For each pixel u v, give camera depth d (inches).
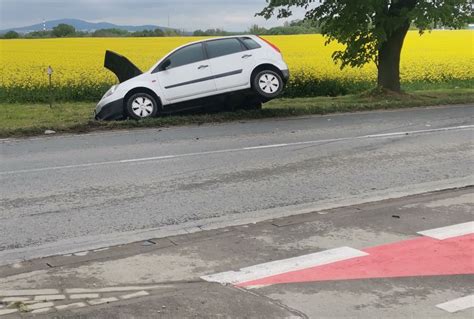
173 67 501.4
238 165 325.7
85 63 951.6
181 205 248.7
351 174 300.4
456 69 968.9
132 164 332.8
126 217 232.5
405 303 148.2
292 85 828.0
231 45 510.0
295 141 400.2
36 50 1156.5
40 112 594.6
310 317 140.9
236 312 143.5
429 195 255.6
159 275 169.9
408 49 1226.6
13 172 317.7
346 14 657.6
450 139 397.1
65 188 280.2
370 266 173.9
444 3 638.5
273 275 168.4
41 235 211.8
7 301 151.6
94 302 150.2
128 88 491.5
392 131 437.7
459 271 168.9
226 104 526.3
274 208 242.4
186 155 355.9
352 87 853.2
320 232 207.8
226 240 201.5
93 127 475.2
